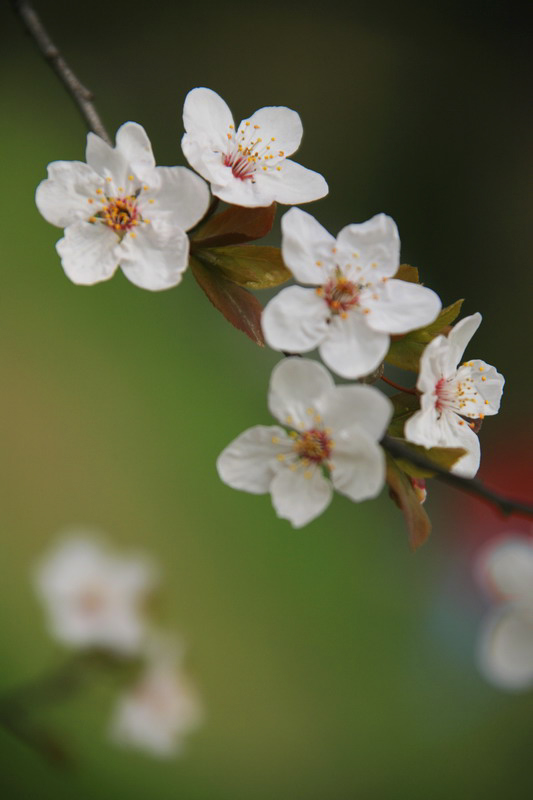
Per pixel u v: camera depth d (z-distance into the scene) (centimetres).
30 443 63
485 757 60
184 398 69
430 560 72
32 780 53
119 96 107
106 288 72
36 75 96
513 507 37
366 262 37
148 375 69
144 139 38
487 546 73
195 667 58
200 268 38
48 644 54
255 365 75
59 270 72
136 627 52
